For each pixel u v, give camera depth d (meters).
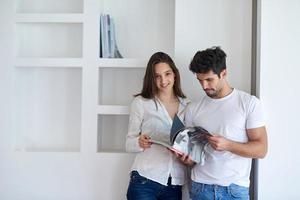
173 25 2.19
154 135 1.75
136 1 2.21
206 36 1.97
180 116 1.78
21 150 2.09
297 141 1.80
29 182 2.07
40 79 2.23
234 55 1.96
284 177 1.80
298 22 1.80
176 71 1.82
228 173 1.55
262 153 1.52
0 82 2.09
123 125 2.22
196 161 1.57
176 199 1.78
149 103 1.79
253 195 1.94
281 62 1.81
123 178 2.03
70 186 2.05
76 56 2.23
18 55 2.17
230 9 1.96
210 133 1.58
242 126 1.56
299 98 1.80
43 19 2.08
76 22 2.07
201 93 1.98
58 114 2.23
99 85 2.11
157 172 1.71
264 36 1.82
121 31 2.22
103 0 2.21
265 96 1.82
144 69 2.21
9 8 2.08
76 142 2.22
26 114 2.23
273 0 1.81
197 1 1.97
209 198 1.57
